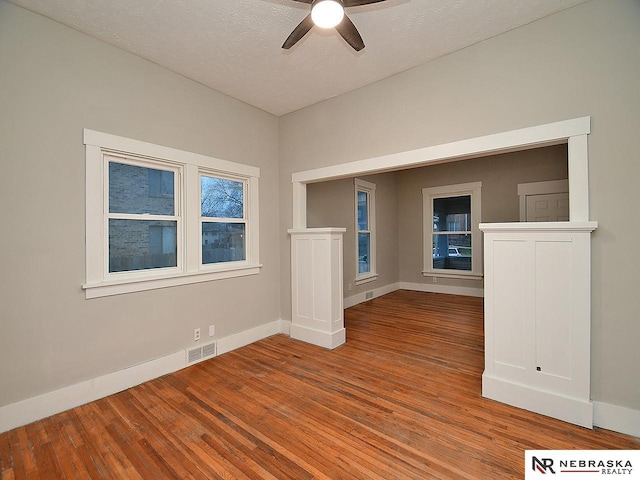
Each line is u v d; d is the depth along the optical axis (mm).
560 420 2117
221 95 3387
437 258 6633
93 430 2059
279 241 4086
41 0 2055
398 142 3020
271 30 2383
